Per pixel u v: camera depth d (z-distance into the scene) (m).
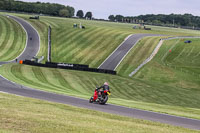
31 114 18.56
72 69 90.94
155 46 141.62
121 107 29.78
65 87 61.53
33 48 135.38
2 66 82.94
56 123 16.61
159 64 111.12
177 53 131.88
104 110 26.30
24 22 188.62
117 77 85.31
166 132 17.75
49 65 91.62
